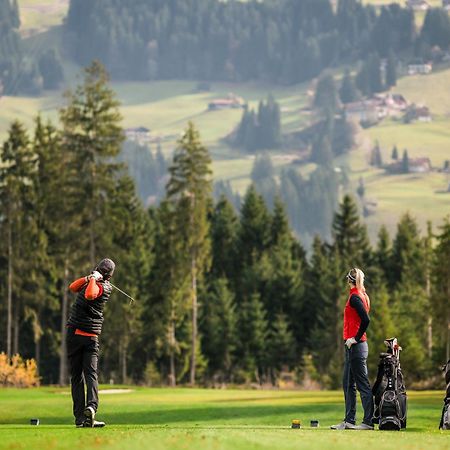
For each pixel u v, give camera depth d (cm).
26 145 16138
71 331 3434
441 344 15738
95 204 15325
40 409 6081
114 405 6259
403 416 3644
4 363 10769
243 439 2698
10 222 16050
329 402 6425
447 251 15912
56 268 15875
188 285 17862
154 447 2514
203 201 17575
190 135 17462
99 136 15362
